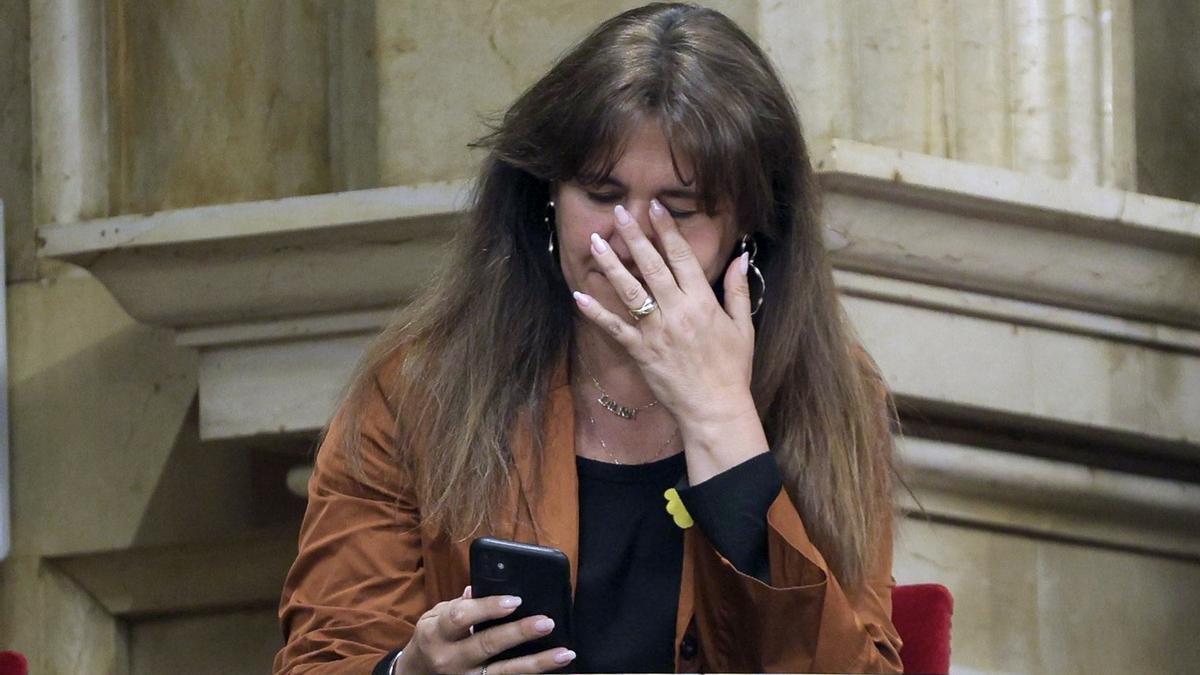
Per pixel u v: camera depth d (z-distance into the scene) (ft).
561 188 28.66
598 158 27.76
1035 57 42.27
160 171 45.39
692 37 28.17
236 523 44.52
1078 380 40.96
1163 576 43.60
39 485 45.52
